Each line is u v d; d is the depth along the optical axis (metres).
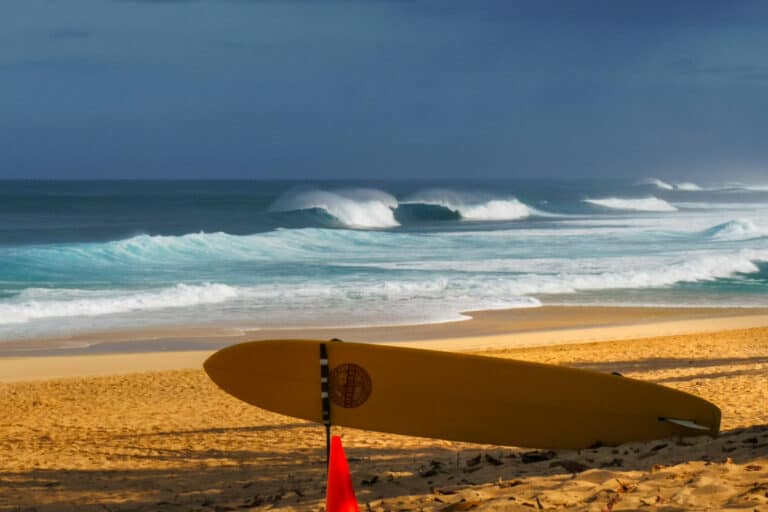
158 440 9.46
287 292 24.34
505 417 6.67
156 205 75.19
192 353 16.81
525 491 4.79
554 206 72.19
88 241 47.62
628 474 5.02
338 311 21.64
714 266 29.52
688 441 6.44
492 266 30.25
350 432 9.62
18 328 19.28
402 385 6.56
